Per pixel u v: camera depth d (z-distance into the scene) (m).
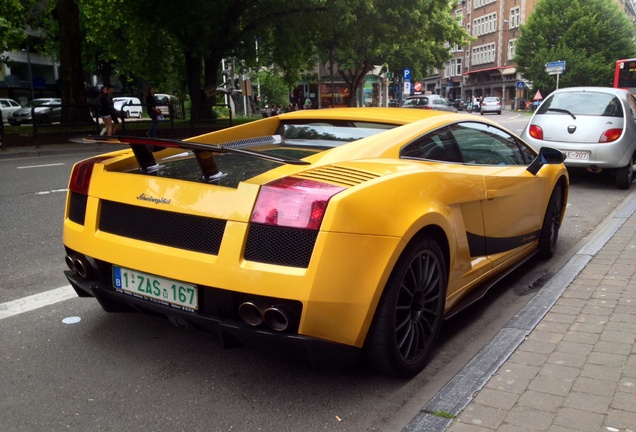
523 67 57.72
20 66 51.00
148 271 2.98
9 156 16.42
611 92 9.91
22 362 3.39
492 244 4.14
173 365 3.37
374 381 3.21
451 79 87.75
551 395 2.85
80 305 4.30
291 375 3.26
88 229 3.28
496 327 4.00
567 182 5.66
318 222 2.64
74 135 19.62
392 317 2.96
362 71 43.28
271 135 4.26
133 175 3.20
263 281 2.66
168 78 29.66
